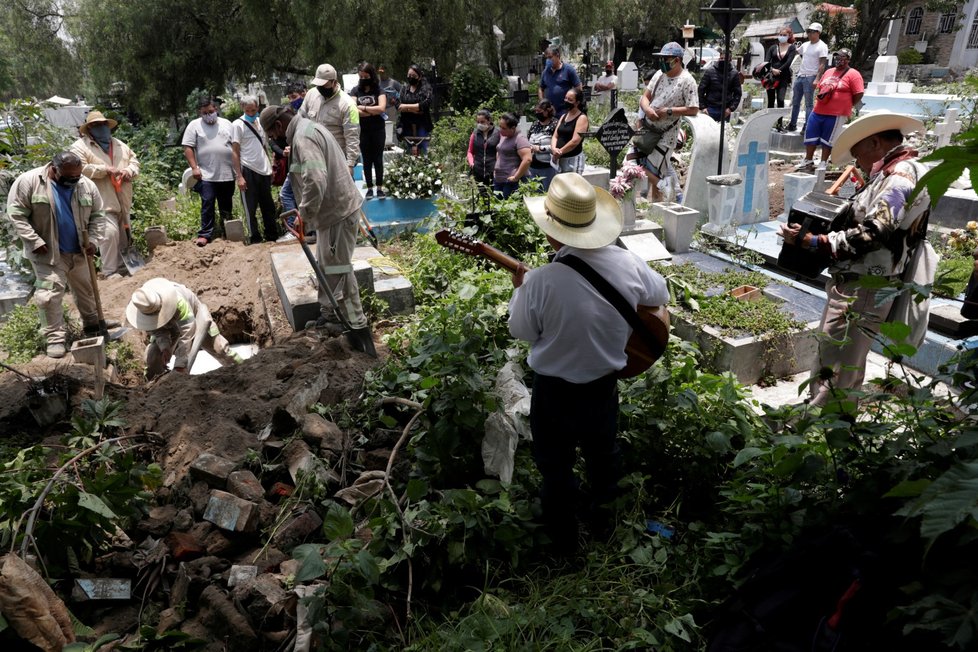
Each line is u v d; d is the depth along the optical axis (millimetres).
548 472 3189
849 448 2949
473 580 3184
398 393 4180
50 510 3240
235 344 7988
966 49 31031
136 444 4023
